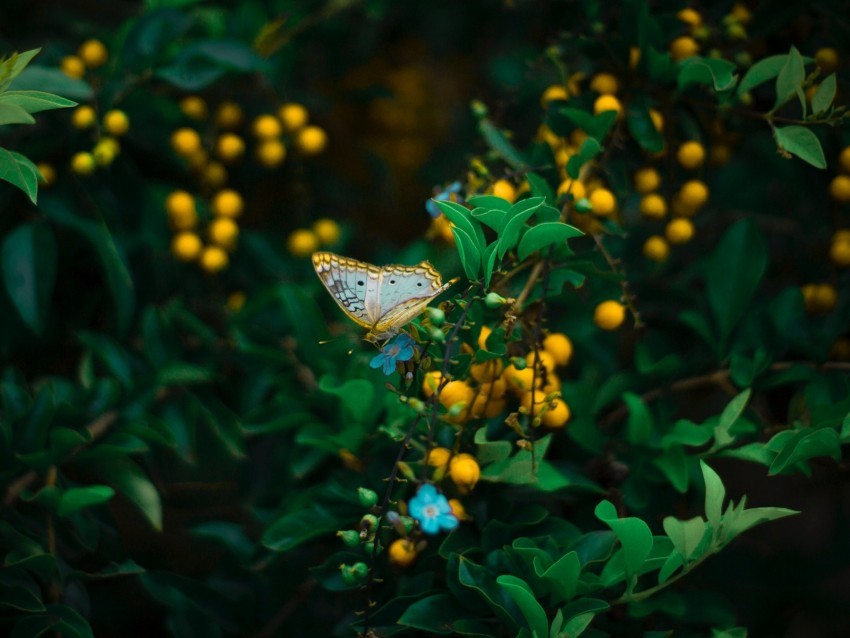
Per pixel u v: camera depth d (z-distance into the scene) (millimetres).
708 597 638
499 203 569
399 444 633
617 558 586
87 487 648
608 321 643
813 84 649
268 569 694
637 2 653
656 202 668
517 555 593
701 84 659
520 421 625
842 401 622
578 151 638
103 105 688
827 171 693
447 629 590
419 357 573
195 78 690
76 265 721
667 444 633
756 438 652
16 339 712
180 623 666
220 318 742
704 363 680
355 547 619
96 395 671
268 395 710
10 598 623
